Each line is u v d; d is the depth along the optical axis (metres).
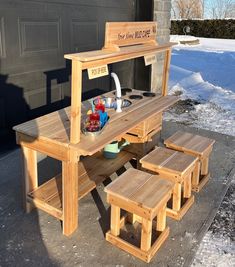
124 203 2.20
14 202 2.80
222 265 2.23
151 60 3.04
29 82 3.72
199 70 9.45
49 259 2.22
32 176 2.62
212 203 2.90
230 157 3.80
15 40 3.45
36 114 3.91
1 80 3.40
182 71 8.33
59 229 2.49
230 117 5.21
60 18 3.96
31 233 2.45
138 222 2.58
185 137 3.25
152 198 2.18
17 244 2.34
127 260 2.23
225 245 2.41
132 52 2.58
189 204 2.81
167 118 5.11
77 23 4.24
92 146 2.20
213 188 3.14
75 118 2.16
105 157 3.16
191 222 2.64
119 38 2.54
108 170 2.96
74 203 2.39
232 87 7.32
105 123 2.62
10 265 2.17
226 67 10.07
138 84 5.71
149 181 2.36
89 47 4.55
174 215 2.64
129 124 2.64
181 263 2.23
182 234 2.50
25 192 2.62
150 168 2.66
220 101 6.04
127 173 2.46
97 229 2.51
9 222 2.56
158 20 5.33
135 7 5.32
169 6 5.60
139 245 2.35
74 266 2.17
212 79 8.23
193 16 33.38
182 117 5.18
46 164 3.47
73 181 2.32
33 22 3.61
